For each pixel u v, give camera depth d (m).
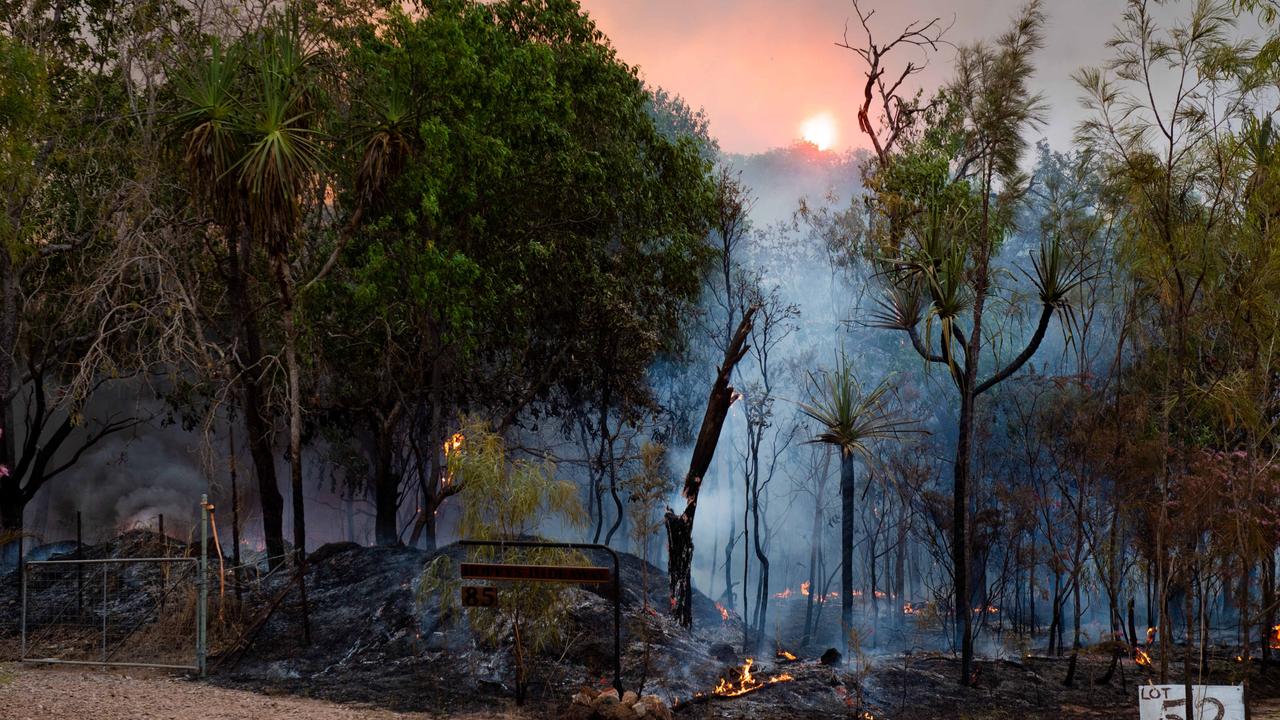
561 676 12.05
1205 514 9.78
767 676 12.57
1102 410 13.80
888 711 11.51
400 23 18.30
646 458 13.36
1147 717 9.20
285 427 20.84
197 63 16.80
